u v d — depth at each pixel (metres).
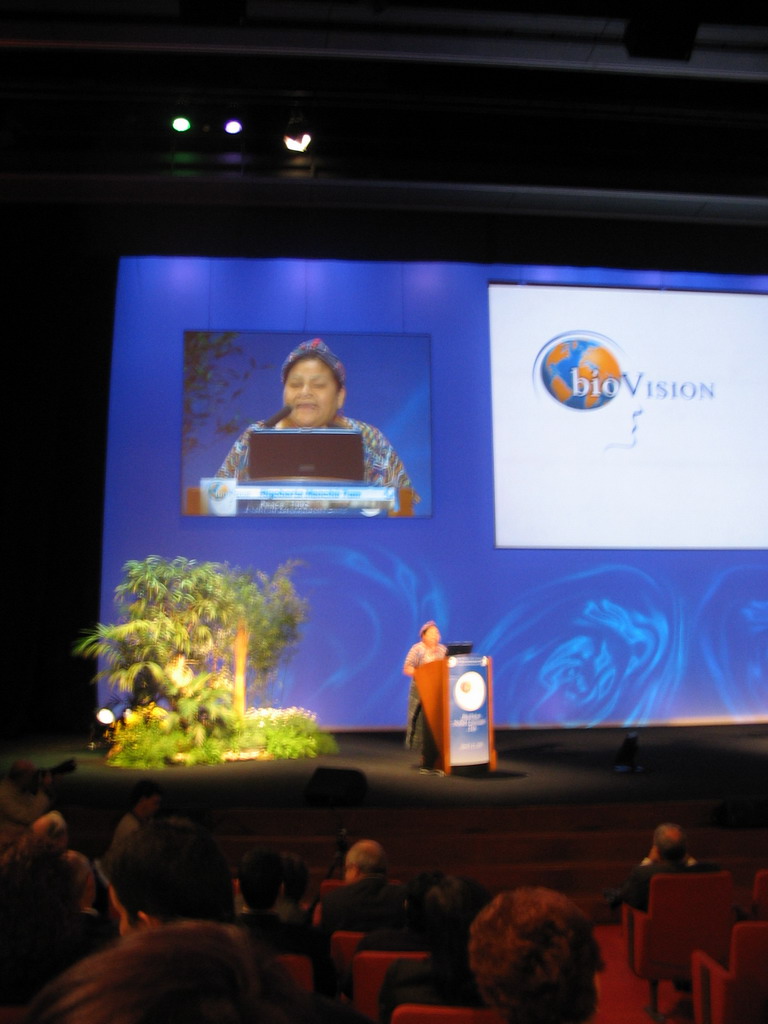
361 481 10.84
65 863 1.24
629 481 11.12
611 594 10.93
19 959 1.14
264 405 10.91
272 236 11.02
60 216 10.80
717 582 11.09
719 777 7.25
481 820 6.00
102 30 7.64
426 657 7.95
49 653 10.59
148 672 8.22
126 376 10.88
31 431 10.55
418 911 2.68
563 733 10.25
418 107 9.17
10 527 10.41
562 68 8.31
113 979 0.51
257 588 9.16
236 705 8.52
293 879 3.11
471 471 10.99
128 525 10.65
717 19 7.77
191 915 1.29
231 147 9.70
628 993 4.28
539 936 1.08
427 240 11.18
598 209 10.51
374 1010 2.50
